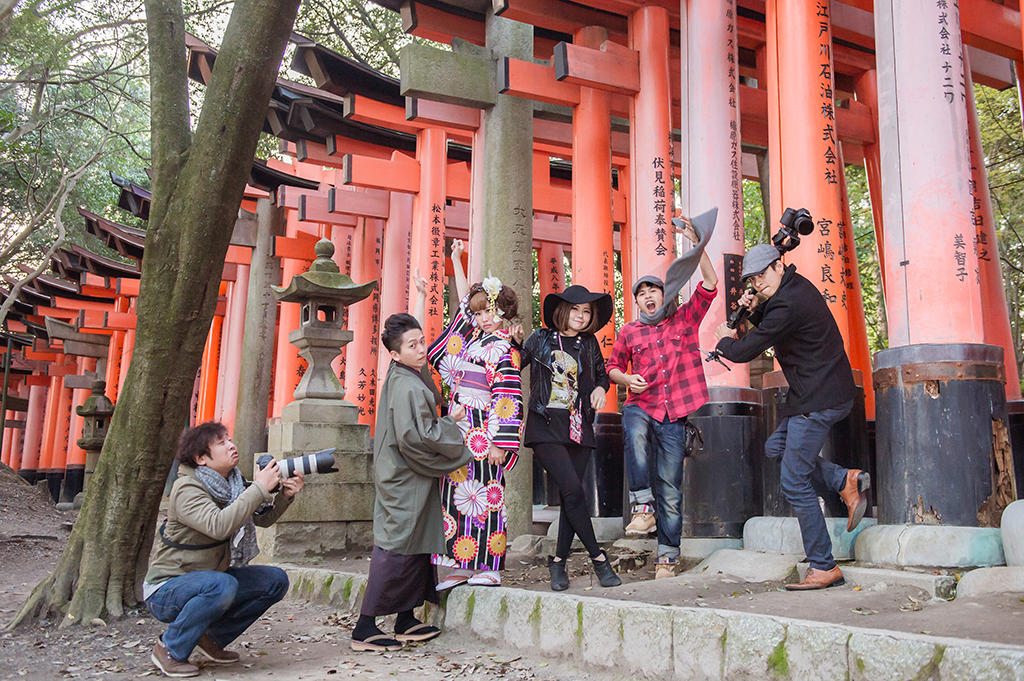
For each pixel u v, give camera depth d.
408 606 4.31
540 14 7.92
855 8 8.30
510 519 7.56
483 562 4.50
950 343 4.27
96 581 4.98
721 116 6.34
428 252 10.62
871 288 15.82
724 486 5.39
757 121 9.67
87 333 21.83
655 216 7.32
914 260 4.46
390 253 12.36
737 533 5.34
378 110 10.38
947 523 4.11
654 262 7.28
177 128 5.46
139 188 15.36
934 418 4.22
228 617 3.98
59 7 14.45
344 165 10.68
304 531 7.03
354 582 5.37
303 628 4.90
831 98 5.88
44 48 14.55
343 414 7.43
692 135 6.41
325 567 6.56
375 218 12.66
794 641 2.96
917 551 3.99
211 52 10.55
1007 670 2.37
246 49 5.10
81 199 19.91
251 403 15.02
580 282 7.94
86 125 19.41
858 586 3.95
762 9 8.30
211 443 3.88
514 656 4.02
